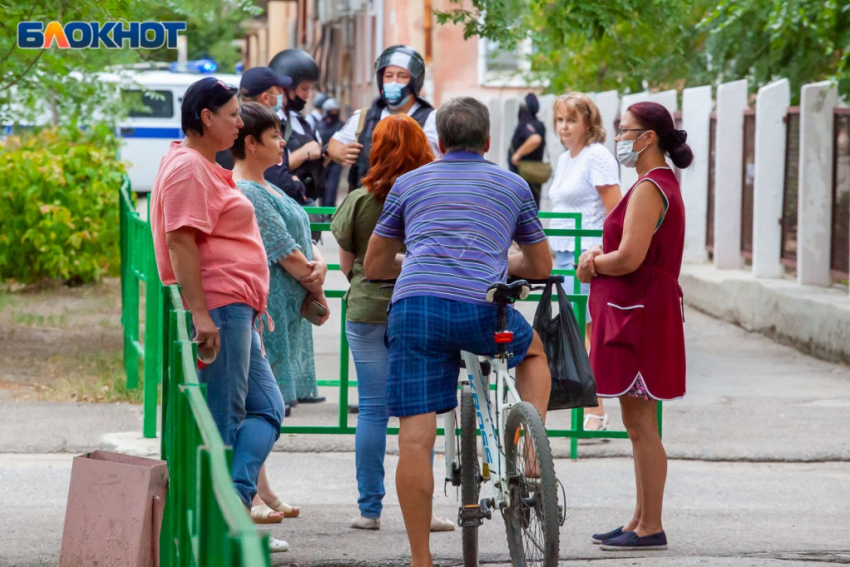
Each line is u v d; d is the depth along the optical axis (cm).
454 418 1334
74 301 3466
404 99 2025
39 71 3053
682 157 1367
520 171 4000
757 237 3306
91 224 3600
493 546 1434
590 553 1398
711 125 3759
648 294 1364
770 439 2002
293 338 1480
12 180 3509
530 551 1166
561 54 5209
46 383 2355
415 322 1172
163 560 1083
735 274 3478
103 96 3603
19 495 1620
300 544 1415
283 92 2206
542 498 1106
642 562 1363
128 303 2378
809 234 3080
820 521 1552
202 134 1247
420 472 1189
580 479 1775
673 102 4025
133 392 2261
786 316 2973
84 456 1155
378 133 1402
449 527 1490
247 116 1430
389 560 1353
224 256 1241
